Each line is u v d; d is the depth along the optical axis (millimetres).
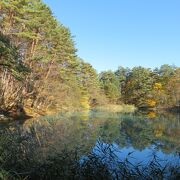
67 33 50500
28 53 38875
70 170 8297
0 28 31688
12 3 30594
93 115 47688
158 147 16875
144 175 8680
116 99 90500
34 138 17797
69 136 19750
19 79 26531
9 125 25062
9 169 7605
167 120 39938
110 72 102125
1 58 24125
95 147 15133
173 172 9227
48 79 46438
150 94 81625
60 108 53969
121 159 13266
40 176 7941
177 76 81312
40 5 38094
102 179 8180
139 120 39094
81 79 71438
